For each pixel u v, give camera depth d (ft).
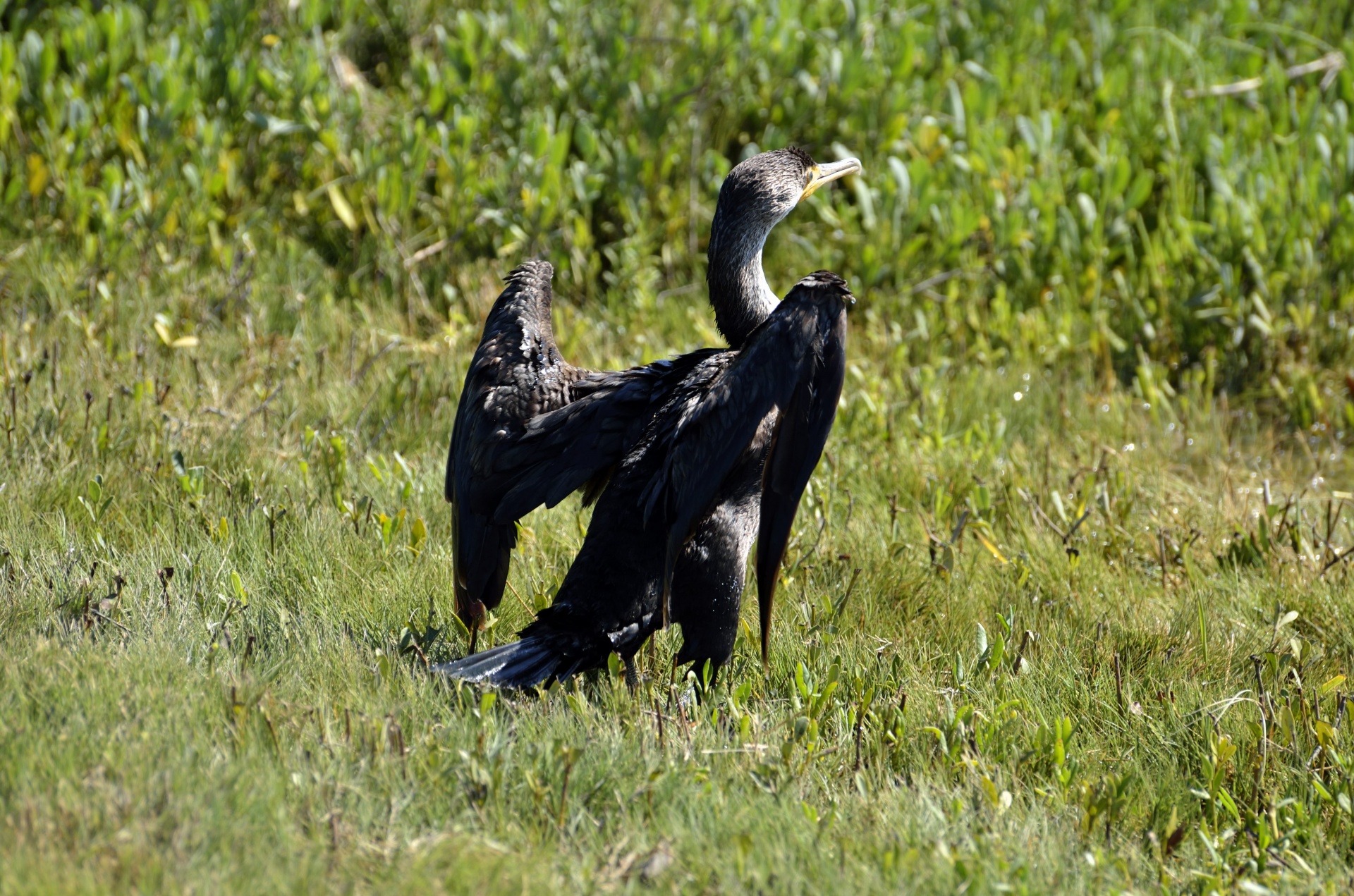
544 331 24.70
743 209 25.85
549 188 44.11
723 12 52.31
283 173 46.96
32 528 27.37
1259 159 47.42
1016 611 27.89
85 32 45.11
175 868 16.25
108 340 36.45
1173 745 23.24
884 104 49.57
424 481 31.68
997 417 37.96
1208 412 40.01
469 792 19.12
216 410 33.17
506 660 22.15
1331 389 41.34
